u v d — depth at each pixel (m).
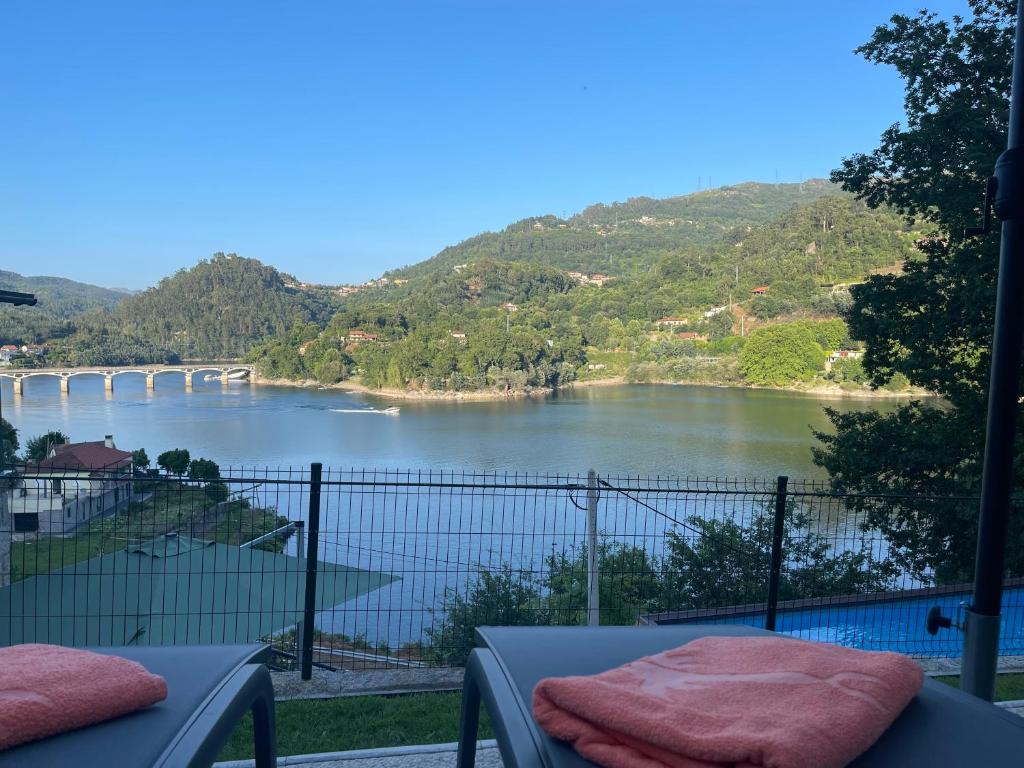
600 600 5.12
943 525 11.33
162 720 1.01
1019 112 1.82
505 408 104.62
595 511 4.41
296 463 60.06
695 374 136.00
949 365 14.64
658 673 1.12
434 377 127.31
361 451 67.81
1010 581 6.84
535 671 1.23
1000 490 1.96
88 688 1.00
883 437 15.40
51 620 5.38
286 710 3.51
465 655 4.79
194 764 0.92
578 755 0.96
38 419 92.75
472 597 4.89
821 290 160.25
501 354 129.62
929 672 4.23
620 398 115.31
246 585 6.01
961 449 14.63
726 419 86.62
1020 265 1.87
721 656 1.17
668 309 181.88
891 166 15.16
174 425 88.12
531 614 4.91
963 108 14.08
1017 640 5.39
